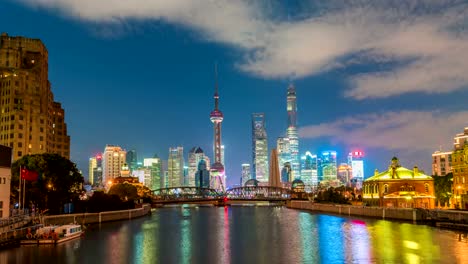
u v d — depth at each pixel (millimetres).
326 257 91125
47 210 142500
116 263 86375
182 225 166250
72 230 116562
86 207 173750
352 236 122000
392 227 142125
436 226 141125
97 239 117125
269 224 169000
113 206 193500
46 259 86812
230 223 176375
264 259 90625
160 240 119062
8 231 99000
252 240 119312
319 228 148500
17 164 152000
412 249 96938
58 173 158750
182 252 99375
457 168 187125
